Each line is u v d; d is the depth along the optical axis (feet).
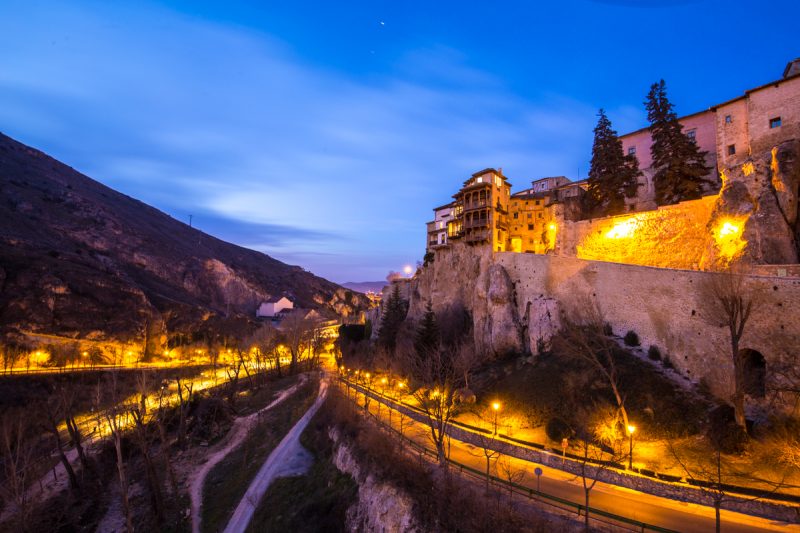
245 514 121.90
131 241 485.15
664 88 182.39
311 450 153.48
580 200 217.36
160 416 173.58
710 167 177.27
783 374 89.86
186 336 362.94
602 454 94.79
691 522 65.98
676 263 151.53
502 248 228.43
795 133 128.36
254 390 253.03
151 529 118.52
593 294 151.43
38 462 141.90
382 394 181.37
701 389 105.60
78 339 265.13
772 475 74.95
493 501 75.56
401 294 310.04
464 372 147.74
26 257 288.30
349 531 99.14
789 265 103.24
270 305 560.61
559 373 132.77
